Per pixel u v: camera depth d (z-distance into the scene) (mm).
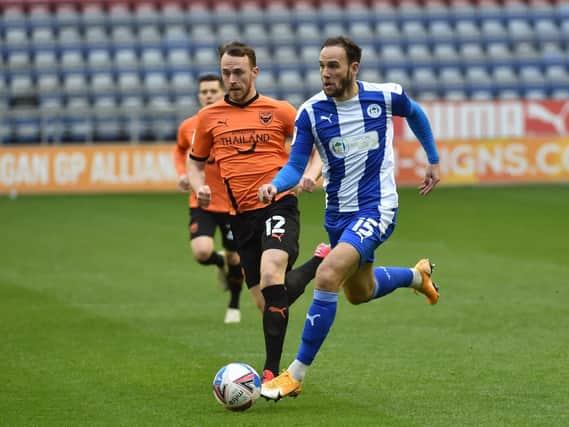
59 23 102438
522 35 106875
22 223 67438
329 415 22656
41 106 96375
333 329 33906
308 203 78500
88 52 100875
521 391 24781
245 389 22922
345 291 26609
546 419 22078
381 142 24531
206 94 38125
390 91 24594
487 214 69375
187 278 46688
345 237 23859
